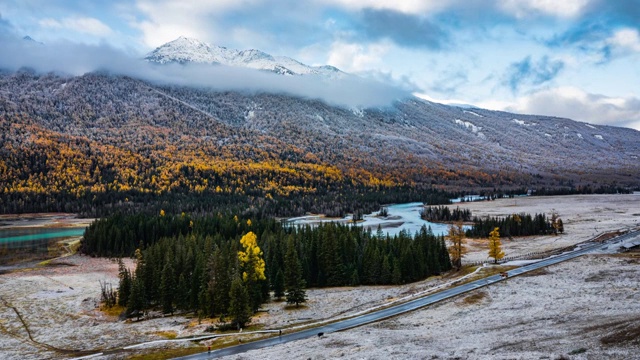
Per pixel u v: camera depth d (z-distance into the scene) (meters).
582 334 45.78
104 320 88.94
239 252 92.62
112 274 132.00
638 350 36.03
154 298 97.69
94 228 170.00
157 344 70.75
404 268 112.50
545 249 146.00
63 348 72.69
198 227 162.25
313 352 53.72
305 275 112.00
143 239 166.62
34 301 102.19
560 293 80.06
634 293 72.69
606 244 143.00
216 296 86.19
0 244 181.25
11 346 74.31
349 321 73.94
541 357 38.12
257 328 76.25
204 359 58.91
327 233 114.75
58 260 152.38
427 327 64.44
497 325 59.97
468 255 145.75
